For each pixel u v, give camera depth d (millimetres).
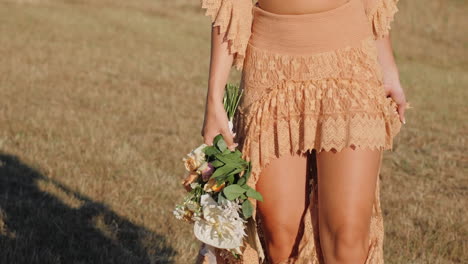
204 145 3141
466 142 9078
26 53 14266
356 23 3047
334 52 3008
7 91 10602
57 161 7195
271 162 3113
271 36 3074
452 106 11742
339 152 2959
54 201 6078
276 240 3189
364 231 2984
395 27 22469
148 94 11164
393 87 3352
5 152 7340
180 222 5691
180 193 6402
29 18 19109
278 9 3047
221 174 3020
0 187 6418
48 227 5504
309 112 3010
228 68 3139
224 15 3061
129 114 9594
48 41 16031
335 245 2996
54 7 21891
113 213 5871
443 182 7312
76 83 11680
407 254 5195
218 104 3115
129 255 5023
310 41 3008
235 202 3062
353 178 2945
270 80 3080
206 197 3062
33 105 9766
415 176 7516
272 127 3090
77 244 5234
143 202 6168
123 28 19312
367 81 3021
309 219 3119
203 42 18531
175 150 7902
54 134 8242
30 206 5914
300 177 3129
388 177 7398
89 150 7562
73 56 14422
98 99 10484
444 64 18500
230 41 3098
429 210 6270
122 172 6934
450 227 5809
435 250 5324
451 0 25359
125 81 12211
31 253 4957
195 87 12109
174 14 23406
